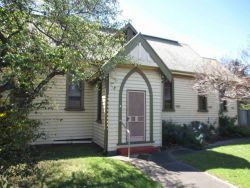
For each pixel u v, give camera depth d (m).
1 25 5.60
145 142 9.31
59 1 6.88
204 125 13.83
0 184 4.18
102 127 9.33
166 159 8.27
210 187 5.77
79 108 10.93
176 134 10.84
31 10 6.51
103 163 7.03
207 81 13.90
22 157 4.27
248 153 9.35
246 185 5.85
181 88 14.29
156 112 9.79
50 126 10.25
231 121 15.27
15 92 5.11
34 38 6.10
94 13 7.73
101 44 7.83
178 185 5.88
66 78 10.68
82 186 5.25
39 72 5.71
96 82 10.05
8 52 4.34
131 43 9.04
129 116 9.20
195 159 8.29
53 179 5.53
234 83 13.89
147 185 5.68
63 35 7.06
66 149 9.33
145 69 9.64
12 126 4.32
